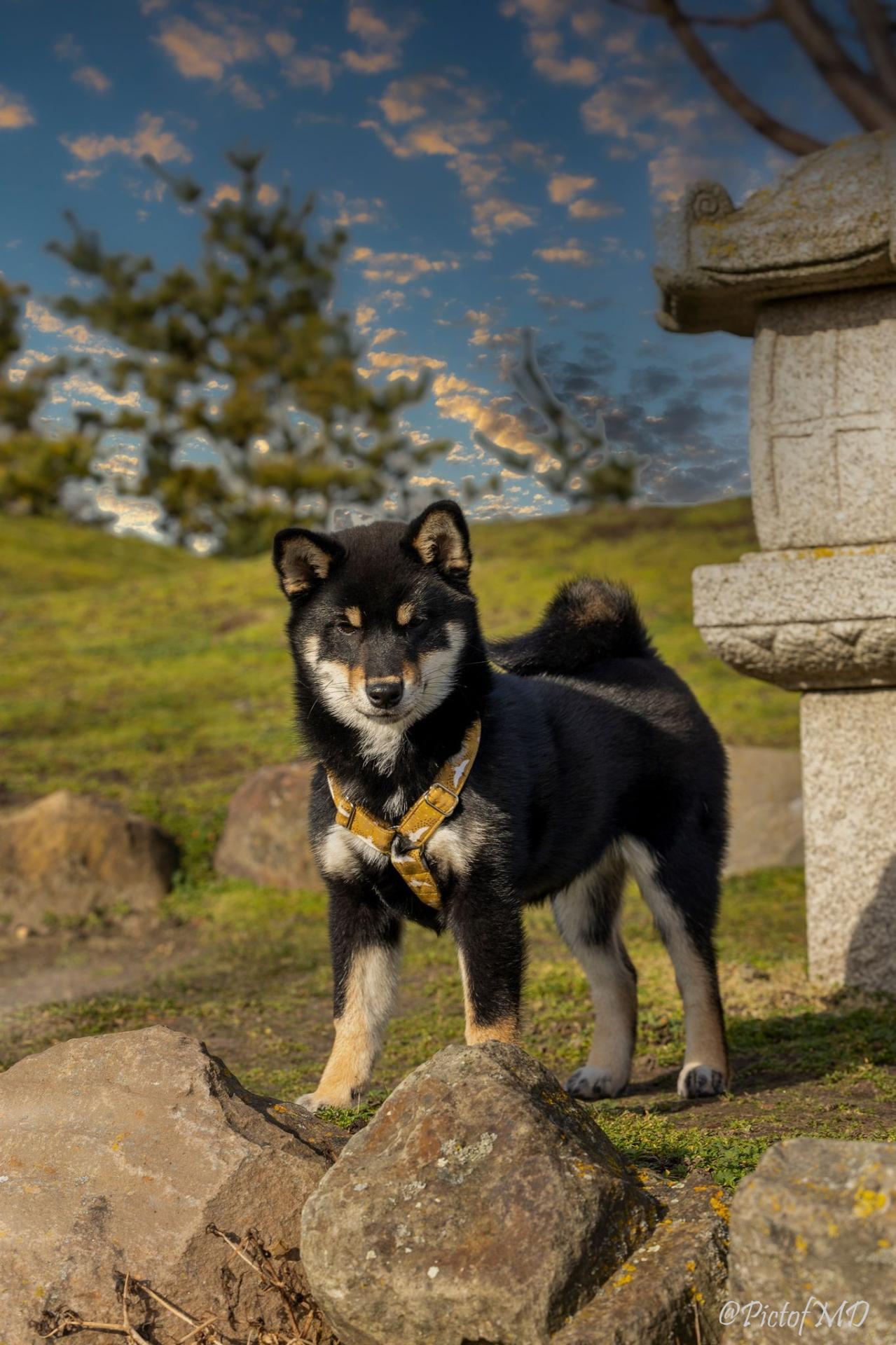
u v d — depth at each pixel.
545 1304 2.27
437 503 3.92
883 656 5.30
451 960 7.07
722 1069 4.31
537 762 4.00
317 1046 5.48
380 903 3.94
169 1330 2.50
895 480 5.35
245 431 35.25
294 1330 2.56
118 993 6.75
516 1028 3.70
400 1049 5.09
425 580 3.90
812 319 5.51
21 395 37.34
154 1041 2.98
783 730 12.44
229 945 7.98
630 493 24.61
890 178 4.98
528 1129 2.52
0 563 26.38
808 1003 5.48
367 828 3.77
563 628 4.68
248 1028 5.88
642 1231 2.52
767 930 7.33
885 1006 5.29
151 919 8.69
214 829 9.95
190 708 14.82
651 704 4.61
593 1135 2.71
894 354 5.34
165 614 20.44
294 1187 2.70
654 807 4.55
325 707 3.89
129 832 9.12
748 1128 3.61
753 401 5.68
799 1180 2.22
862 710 5.58
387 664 3.66
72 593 22.88
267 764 12.12
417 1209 2.43
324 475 34.34
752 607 5.48
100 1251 2.56
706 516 22.86
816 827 5.72
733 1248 2.24
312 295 36.06
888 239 4.96
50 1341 2.46
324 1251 2.42
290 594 4.08
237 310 35.62
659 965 6.36
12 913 8.62
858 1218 2.12
